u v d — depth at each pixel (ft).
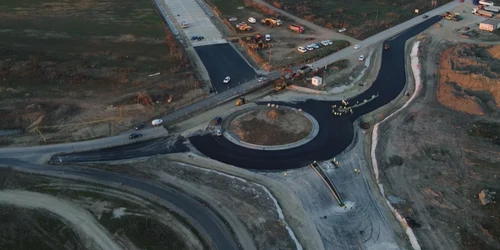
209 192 199.52
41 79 281.95
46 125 244.83
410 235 177.99
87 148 229.04
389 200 196.24
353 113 265.54
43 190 198.80
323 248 172.96
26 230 176.96
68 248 169.68
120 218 183.01
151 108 261.85
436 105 269.44
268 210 188.55
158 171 213.25
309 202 195.83
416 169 214.69
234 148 231.71
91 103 261.65
